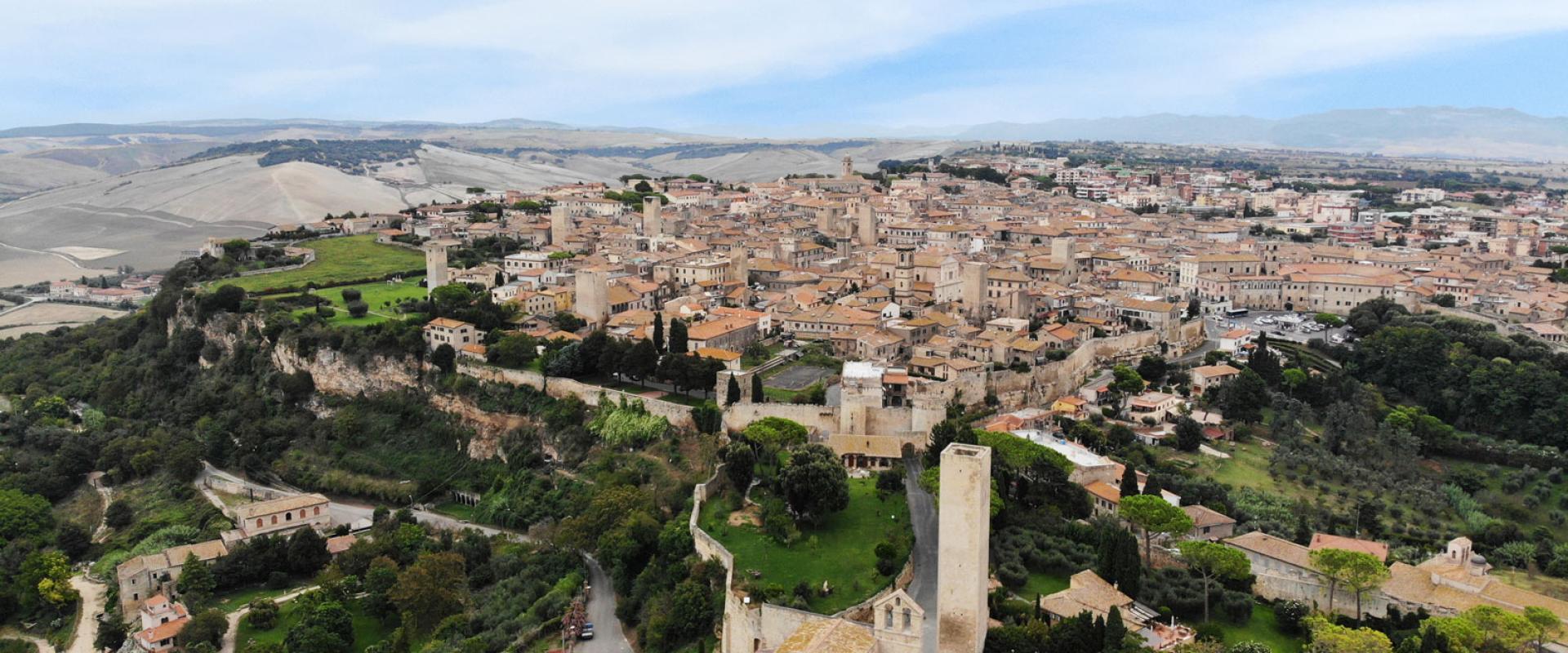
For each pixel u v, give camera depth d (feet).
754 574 513.45
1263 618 510.99
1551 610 495.41
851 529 572.51
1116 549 501.56
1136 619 470.80
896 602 417.08
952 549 412.98
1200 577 538.06
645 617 563.89
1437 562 557.74
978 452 418.92
